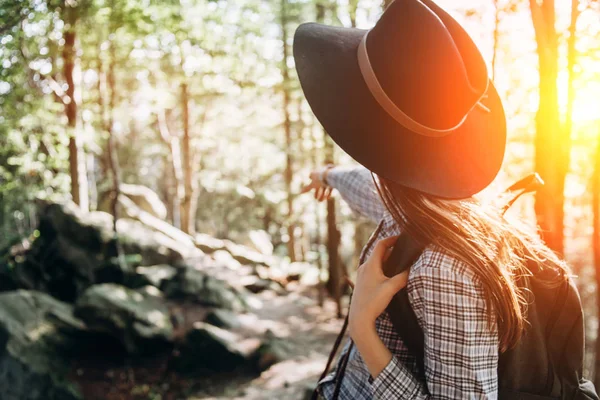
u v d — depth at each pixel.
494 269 0.79
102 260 10.55
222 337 8.49
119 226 13.12
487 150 0.86
